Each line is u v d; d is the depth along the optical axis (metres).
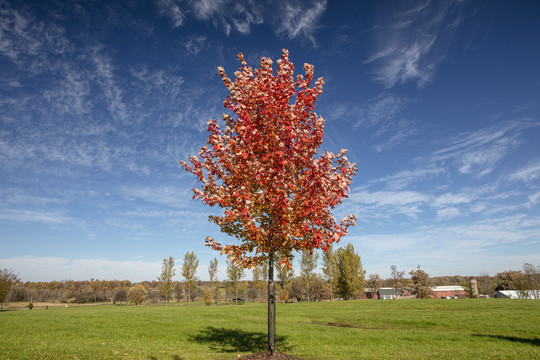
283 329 22.39
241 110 10.06
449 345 16.36
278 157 9.68
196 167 10.89
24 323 23.17
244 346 15.49
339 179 9.69
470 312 30.34
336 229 10.00
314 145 10.66
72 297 133.75
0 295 59.62
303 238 10.22
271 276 10.41
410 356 12.95
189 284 61.50
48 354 11.50
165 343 16.14
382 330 22.11
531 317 25.97
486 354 12.91
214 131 10.80
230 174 10.60
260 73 10.19
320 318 29.91
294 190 9.98
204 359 11.45
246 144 10.07
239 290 81.06
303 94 10.69
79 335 17.98
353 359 12.22
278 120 10.05
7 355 11.12
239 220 10.30
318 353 13.48
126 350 13.29
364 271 67.50
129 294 106.75
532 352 12.95
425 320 26.33
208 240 10.51
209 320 26.59
